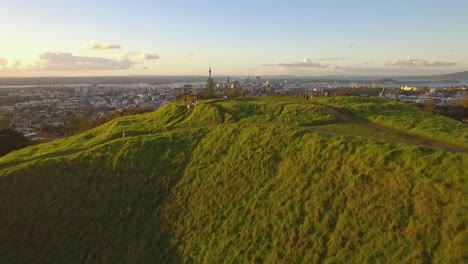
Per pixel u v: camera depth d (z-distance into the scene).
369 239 28.14
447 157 31.66
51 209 42.69
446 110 103.06
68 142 66.06
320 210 32.25
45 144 67.88
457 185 28.81
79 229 39.69
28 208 43.44
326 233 30.19
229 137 47.72
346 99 62.06
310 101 64.69
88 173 47.03
